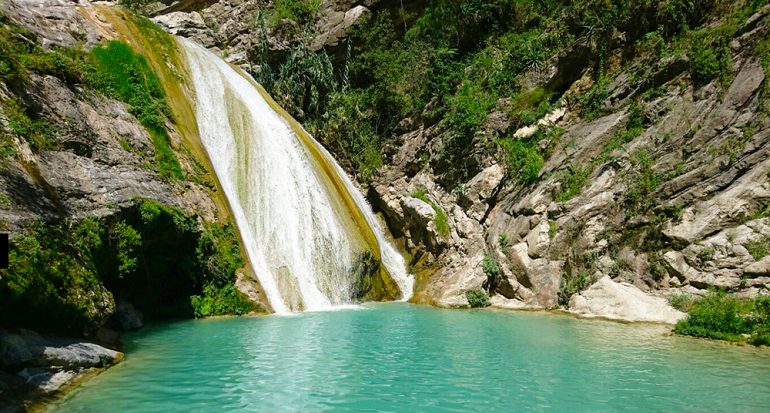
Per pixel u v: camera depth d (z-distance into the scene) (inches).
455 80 992.2
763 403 273.1
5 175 336.5
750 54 629.9
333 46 1194.6
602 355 386.6
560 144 785.6
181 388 293.0
